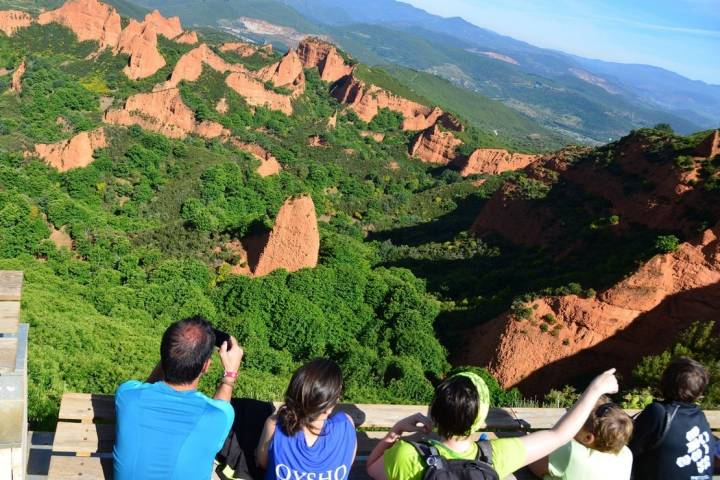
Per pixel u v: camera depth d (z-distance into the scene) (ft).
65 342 88.58
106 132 312.91
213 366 80.18
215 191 300.81
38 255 173.68
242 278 147.64
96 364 74.95
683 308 119.85
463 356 130.82
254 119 420.77
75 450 18.38
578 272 143.74
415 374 108.88
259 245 173.58
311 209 163.12
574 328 122.93
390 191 394.11
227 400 17.53
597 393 18.51
